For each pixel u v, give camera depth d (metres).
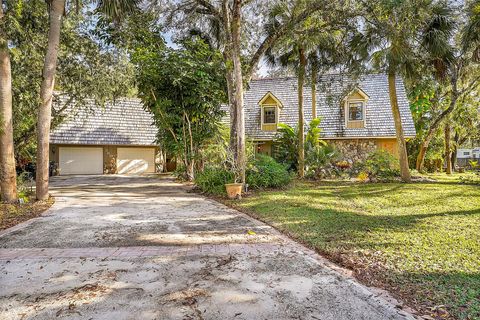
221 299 2.50
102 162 18.97
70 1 9.16
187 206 6.91
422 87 11.09
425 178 12.31
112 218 5.58
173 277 2.95
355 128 15.99
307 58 12.17
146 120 20.19
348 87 11.64
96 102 13.21
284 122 16.75
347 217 5.39
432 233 4.25
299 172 12.92
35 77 10.05
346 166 13.61
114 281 2.86
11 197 7.16
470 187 9.45
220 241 4.12
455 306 2.29
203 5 10.58
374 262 3.22
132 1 8.64
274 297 2.53
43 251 3.72
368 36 9.78
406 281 2.75
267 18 10.60
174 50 10.79
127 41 10.84
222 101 11.98
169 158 21.09
